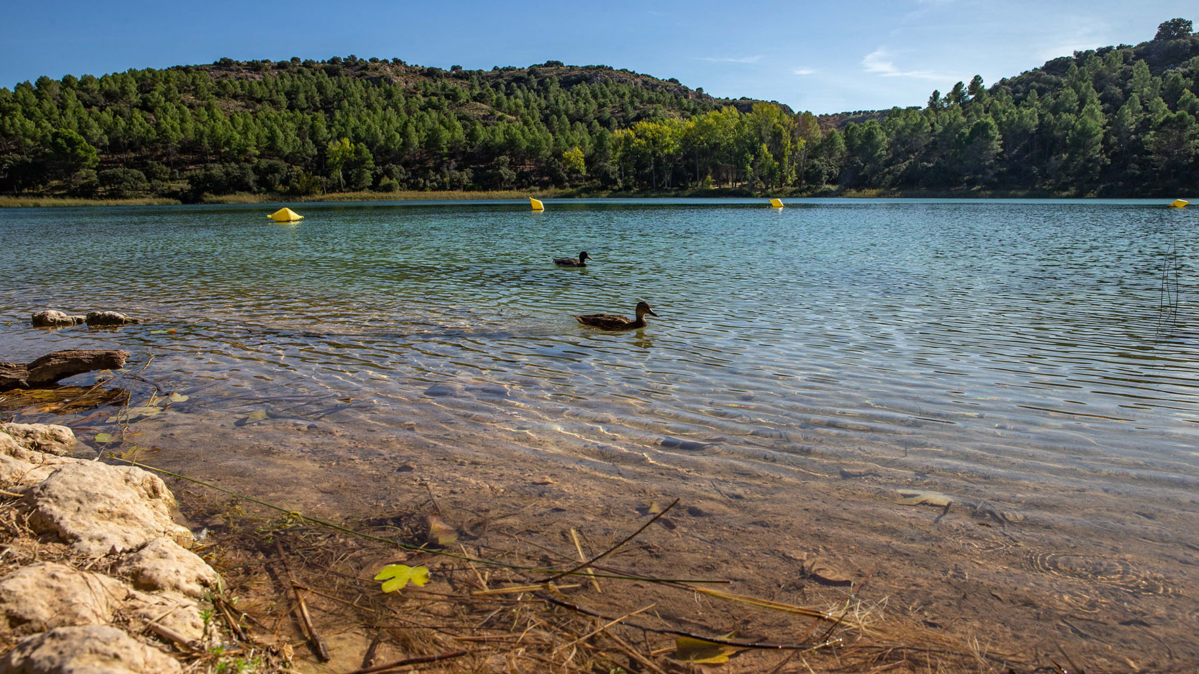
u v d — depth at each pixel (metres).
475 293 14.70
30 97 140.62
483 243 27.33
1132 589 3.86
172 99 165.88
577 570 4.08
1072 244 24.52
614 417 6.75
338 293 14.73
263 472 5.46
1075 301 13.04
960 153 103.94
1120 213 46.38
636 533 4.50
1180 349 9.28
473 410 6.99
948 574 4.02
